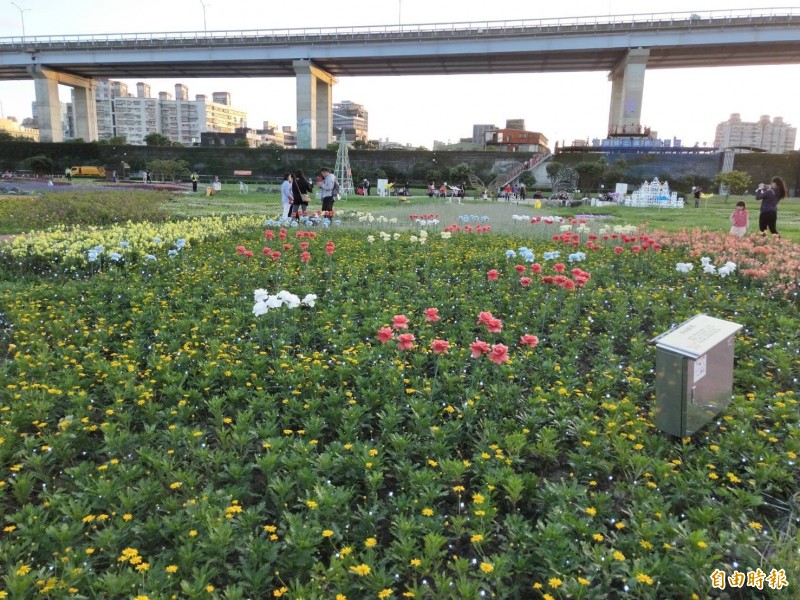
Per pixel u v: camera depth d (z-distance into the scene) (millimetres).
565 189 45750
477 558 2949
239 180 56969
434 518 3117
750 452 3736
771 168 50344
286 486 3211
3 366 5238
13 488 3404
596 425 4137
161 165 52594
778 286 7867
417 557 2812
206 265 9227
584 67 62500
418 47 55750
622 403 4371
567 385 4836
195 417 4426
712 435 4121
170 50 58844
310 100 59188
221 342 5734
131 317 6422
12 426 3967
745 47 50969
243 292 7926
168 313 6582
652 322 7070
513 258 10062
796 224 19141
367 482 3389
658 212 26672
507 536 3064
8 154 61281
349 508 3148
